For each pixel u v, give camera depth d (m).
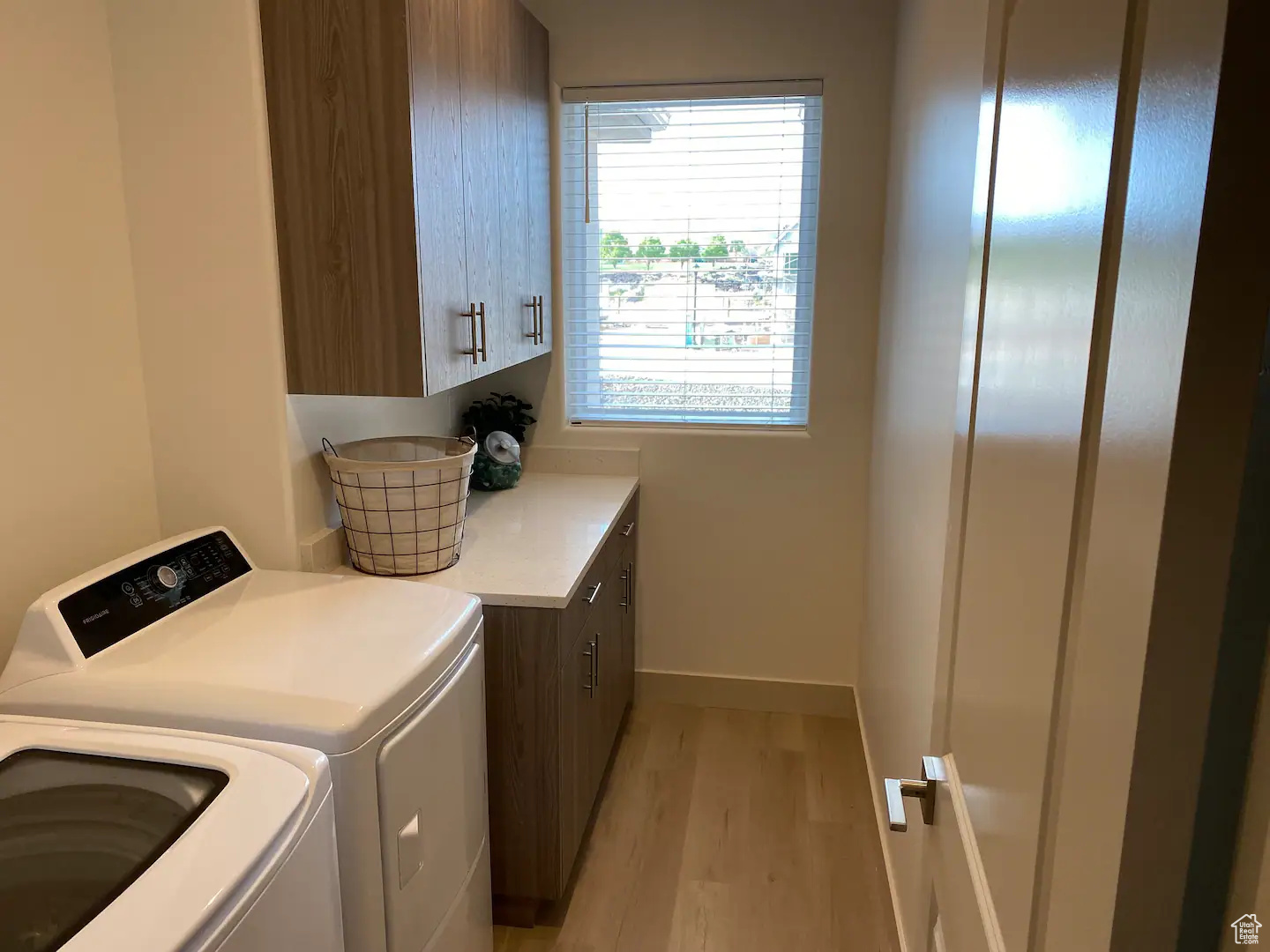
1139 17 0.52
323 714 1.25
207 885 0.88
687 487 3.01
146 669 1.36
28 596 1.57
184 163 1.74
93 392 1.70
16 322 1.52
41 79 1.54
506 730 1.97
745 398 3.00
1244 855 0.45
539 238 2.66
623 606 2.77
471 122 2.03
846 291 2.79
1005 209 0.84
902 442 2.11
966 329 1.02
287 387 1.82
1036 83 0.74
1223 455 0.42
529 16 2.48
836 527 2.96
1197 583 0.44
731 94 2.75
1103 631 0.52
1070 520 0.60
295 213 1.75
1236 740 0.45
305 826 1.05
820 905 2.16
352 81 1.68
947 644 1.06
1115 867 0.49
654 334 3.00
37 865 0.93
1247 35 0.39
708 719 3.08
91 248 1.68
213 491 1.87
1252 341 0.41
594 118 2.86
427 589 1.72
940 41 1.76
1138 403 0.48
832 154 2.72
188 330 1.80
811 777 2.71
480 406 2.91
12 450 1.52
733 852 2.36
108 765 1.11
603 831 2.44
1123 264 0.51
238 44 1.68
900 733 1.97
